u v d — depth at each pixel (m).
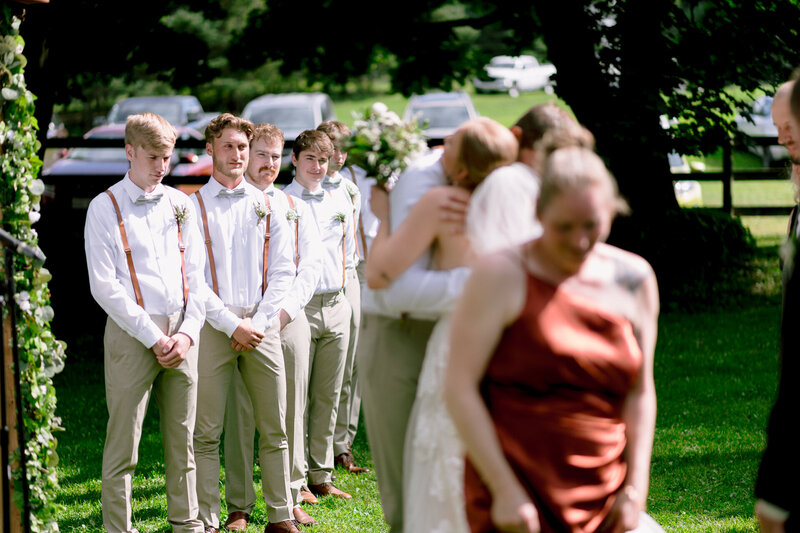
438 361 2.98
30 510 3.89
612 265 2.64
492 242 2.82
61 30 10.77
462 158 3.04
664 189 11.60
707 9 10.84
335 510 5.44
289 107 19.34
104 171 14.16
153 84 30.17
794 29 10.57
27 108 3.88
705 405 7.46
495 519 2.51
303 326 5.23
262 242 5.03
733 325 10.27
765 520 2.47
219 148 4.95
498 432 2.57
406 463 3.09
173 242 4.67
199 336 4.86
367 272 3.24
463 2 13.84
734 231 11.89
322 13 12.49
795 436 2.42
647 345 2.68
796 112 2.57
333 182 6.03
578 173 2.43
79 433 7.43
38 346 3.94
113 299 4.47
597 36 10.85
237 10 24.97
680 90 11.41
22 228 3.88
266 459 4.99
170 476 4.73
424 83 13.42
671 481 5.69
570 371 2.52
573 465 2.55
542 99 36.72
